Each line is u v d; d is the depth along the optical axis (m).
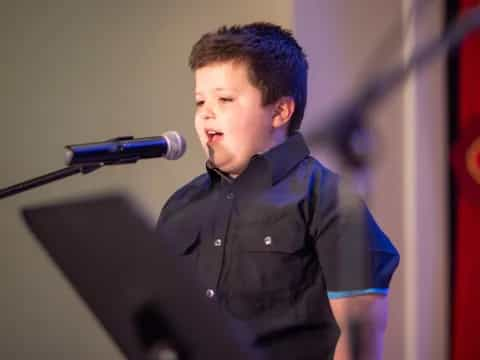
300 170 5.51
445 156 8.64
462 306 8.43
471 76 8.32
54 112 8.33
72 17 8.27
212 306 3.45
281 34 5.83
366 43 7.82
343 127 3.03
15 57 8.51
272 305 5.23
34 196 8.37
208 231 5.53
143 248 3.46
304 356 5.16
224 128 5.45
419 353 8.57
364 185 3.07
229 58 5.46
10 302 8.48
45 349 8.35
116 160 4.79
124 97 8.02
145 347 3.69
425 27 7.80
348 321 3.86
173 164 7.76
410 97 8.57
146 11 7.93
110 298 3.80
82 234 3.66
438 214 8.64
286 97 5.61
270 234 5.29
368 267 4.34
